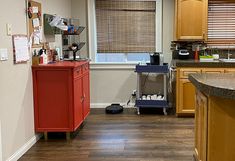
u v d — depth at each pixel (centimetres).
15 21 333
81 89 427
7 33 314
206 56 533
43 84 384
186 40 520
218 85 226
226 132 232
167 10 555
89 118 498
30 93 376
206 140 250
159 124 457
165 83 521
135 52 572
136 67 515
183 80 485
